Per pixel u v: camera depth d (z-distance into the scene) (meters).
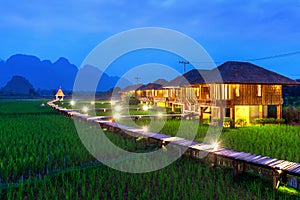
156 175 9.04
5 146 11.99
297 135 16.22
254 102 23.91
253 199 7.16
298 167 7.61
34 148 11.74
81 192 7.49
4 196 7.16
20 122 22.34
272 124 23.70
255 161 8.25
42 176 8.76
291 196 7.18
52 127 19.39
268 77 24.08
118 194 7.16
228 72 24.11
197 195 7.15
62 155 10.78
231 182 8.46
